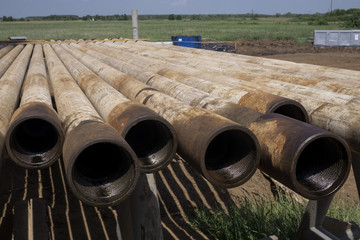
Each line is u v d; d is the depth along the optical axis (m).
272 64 5.17
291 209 5.07
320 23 77.38
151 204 2.70
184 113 2.23
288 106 2.65
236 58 6.08
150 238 2.74
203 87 3.43
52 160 2.02
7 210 5.10
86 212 5.39
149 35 50.50
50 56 8.06
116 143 1.66
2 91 3.37
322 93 2.95
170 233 5.16
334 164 1.93
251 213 5.05
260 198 5.90
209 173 1.90
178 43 24.08
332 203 5.36
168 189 6.18
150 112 2.04
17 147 2.05
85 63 6.64
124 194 1.71
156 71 4.74
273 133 1.93
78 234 4.91
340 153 1.89
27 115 1.93
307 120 2.49
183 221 5.46
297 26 71.19
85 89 3.86
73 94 3.13
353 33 27.69
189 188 6.25
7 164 6.25
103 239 4.89
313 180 1.96
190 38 24.19
